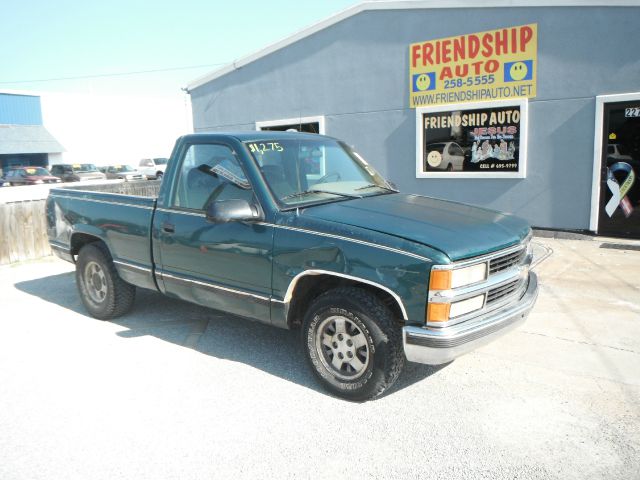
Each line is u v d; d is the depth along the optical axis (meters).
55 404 3.89
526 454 3.17
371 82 11.45
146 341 5.10
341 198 4.40
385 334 3.55
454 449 3.24
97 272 5.71
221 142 4.50
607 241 8.93
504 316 3.65
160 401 3.90
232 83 13.79
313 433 3.45
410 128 11.10
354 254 3.59
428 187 11.08
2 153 38.59
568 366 4.36
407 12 10.68
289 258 3.90
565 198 9.55
